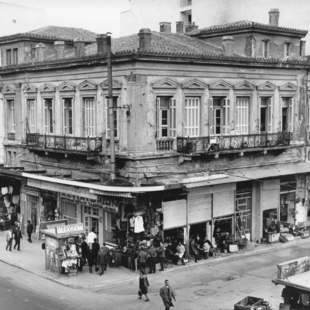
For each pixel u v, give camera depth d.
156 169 31.09
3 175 39.22
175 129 31.64
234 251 33.62
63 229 28.92
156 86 30.64
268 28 36.19
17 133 40.44
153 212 30.52
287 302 21.14
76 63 33.47
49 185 34.78
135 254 29.86
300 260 21.98
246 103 35.25
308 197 39.69
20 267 30.59
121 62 30.48
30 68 37.56
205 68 32.69
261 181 35.97
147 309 23.81
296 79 37.97
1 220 41.03
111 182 30.11
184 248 31.25
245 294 25.80
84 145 33.03
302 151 38.88
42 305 24.16
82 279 28.23
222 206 33.97
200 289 26.64
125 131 30.91
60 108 35.62
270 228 36.72
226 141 32.88
